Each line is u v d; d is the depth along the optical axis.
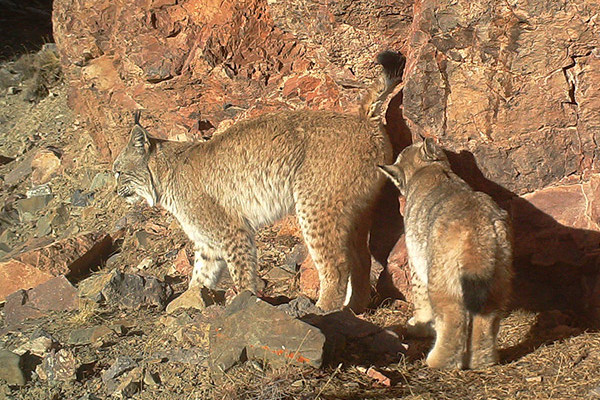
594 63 5.84
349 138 6.84
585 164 6.20
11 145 13.68
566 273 6.29
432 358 5.48
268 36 8.74
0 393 6.06
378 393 5.16
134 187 7.76
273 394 5.13
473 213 5.35
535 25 5.81
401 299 6.95
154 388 5.71
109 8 10.44
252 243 7.45
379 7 6.91
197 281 7.64
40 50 17.00
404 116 6.59
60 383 6.11
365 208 6.88
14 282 8.56
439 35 6.14
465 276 5.15
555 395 4.93
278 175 7.07
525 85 6.10
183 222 7.62
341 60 7.41
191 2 9.18
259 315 5.75
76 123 13.05
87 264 8.98
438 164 6.11
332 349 5.64
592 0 5.57
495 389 5.09
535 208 6.36
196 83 9.21
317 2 7.20
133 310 7.50
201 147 7.55
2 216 11.22
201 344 6.16
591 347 5.57
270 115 7.27
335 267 6.79
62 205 10.95
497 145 6.32
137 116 7.71
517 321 6.21
